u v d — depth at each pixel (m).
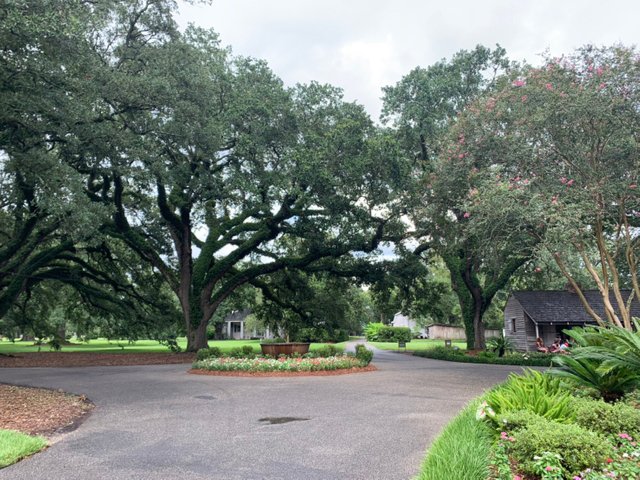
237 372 16.58
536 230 15.12
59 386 13.46
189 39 25.08
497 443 5.36
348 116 23.02
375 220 25.50
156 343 50.50
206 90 21.11
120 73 19.55
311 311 33.31
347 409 9.30
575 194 14.05
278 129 22.00
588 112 13.49
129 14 21.73
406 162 22.31
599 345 8.87
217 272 27.80
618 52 13.73
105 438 7.14
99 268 32.97
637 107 13.41
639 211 15.95
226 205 29.38
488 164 16.06
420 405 9.72
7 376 16.38
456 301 64.94
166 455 6.12
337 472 5.33
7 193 20.80
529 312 29.83
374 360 24.83
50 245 31.27
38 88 14.47
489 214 14.26
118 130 19.42
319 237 26.39
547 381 7.88
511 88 15.41
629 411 5.82
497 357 23.23
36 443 6.52
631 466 4.44
